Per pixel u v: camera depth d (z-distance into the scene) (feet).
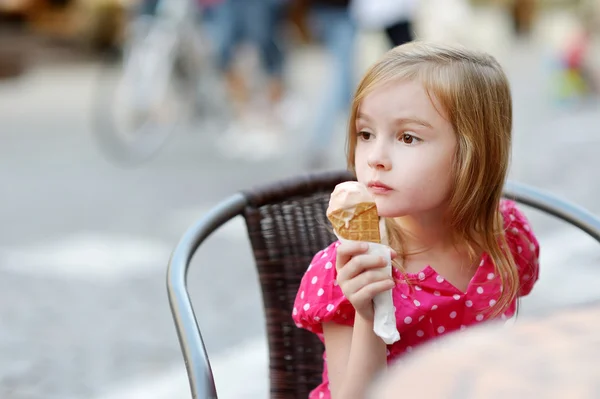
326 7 24.93
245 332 14.42
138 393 12.22
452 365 4.41
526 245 7.58
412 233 7.01
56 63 62.18
